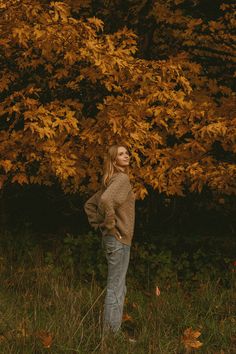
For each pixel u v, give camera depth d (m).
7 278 5.54
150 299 5.20
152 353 3.88
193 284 5.79
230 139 5.36
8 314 4.37
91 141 5.04
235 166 5.21
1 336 3.95
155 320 4.55
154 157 5.35
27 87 5.19
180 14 6.41
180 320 4.64
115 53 4.92
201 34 6.58
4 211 7.96
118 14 6.72
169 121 5.85
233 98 5.89
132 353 3.86
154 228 7.80
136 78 5.07
